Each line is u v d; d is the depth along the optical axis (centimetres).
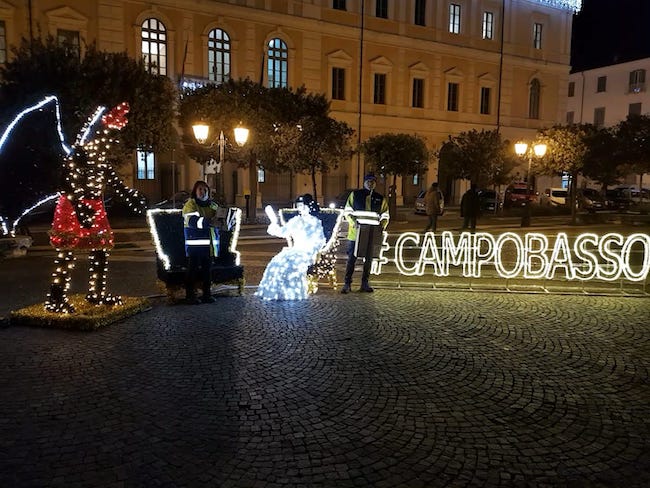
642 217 2816
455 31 4006
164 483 355
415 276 1098
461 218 2741
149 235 1800
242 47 3192
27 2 2598
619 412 470
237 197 3284
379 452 398
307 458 388
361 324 723
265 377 536
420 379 536
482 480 365
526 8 4269
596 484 362
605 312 808
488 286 992
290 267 871
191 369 554
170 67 3003
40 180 1611
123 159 2127
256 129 2216
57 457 385
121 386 510
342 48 3534
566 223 2514
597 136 2909
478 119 4166
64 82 1797
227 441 411
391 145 2458
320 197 3547
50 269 1155
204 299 841
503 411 469
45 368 553
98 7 2772
